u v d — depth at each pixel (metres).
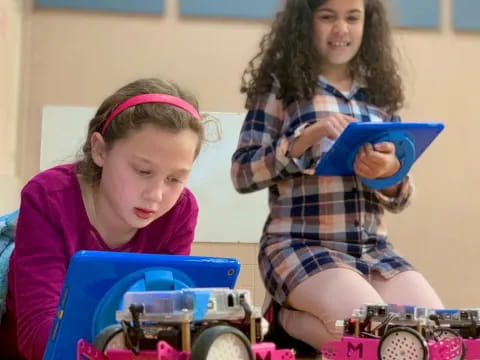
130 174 0.95
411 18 2.49
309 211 1.59
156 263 0.83
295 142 1.51
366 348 0.95
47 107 2.32
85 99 2.37
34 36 2.38
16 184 2.27
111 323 0.81
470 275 2.44
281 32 1.73
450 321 0.99
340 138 1.36
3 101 2.15
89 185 1.12
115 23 2.41
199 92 2.41
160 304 0.69
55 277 1.02
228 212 2.33
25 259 1.03
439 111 2.49
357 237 1.57
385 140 1.39
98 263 0.80
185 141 0.95
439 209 2.45
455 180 2.47
